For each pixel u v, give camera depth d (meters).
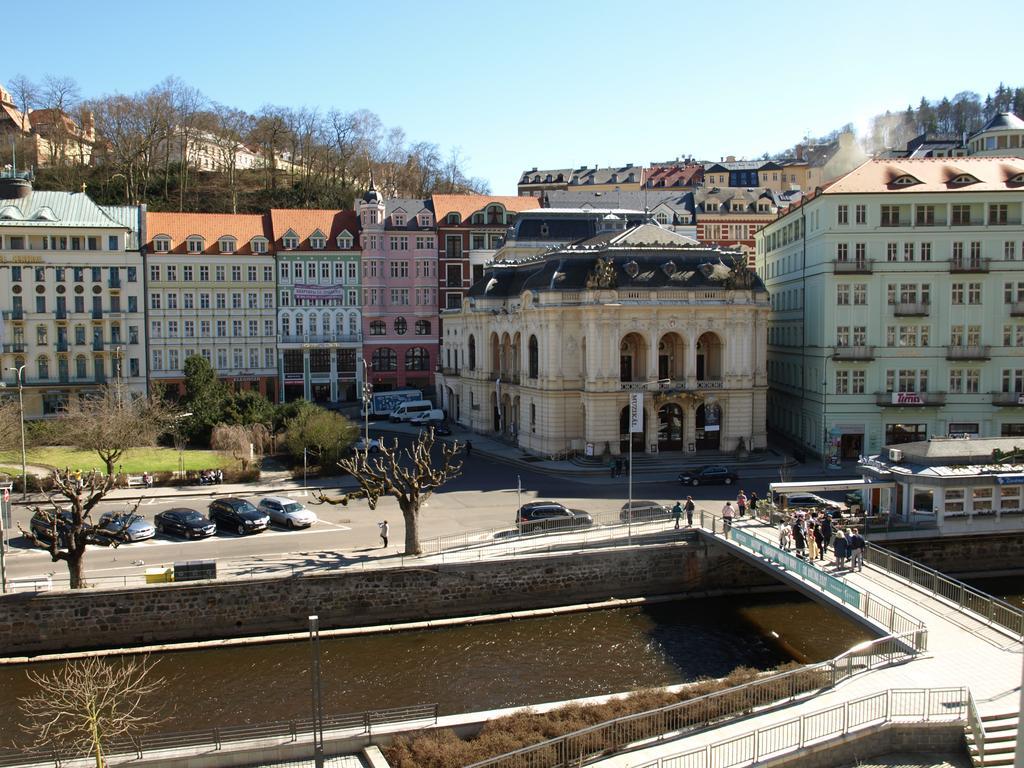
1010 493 61.22
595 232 125.50
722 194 160.25
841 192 85.56
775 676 37.09
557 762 32.31
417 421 118.44
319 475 86.25
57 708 38.84
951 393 86.69
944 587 52.16
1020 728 18.70
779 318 103.62
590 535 61.62
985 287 86.19
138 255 120.56
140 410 92.81
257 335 130.88
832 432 87.44
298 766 34.00
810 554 53.28
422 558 57.53
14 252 115.00
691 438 89.06
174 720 42.38
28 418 112.00
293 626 54.00
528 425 96.00
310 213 135.50
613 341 86.56
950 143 172.50
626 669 48.16
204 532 63.78
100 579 53.72
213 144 179.38
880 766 32.69
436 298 138.12
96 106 171.00
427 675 47.62
